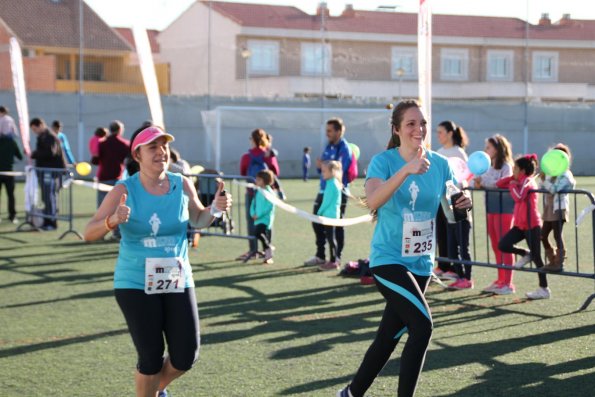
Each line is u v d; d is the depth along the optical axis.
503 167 9.28
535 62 40.88
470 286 9.16
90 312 7.82
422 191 4.63
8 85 34.22
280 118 32.97
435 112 34.12
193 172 12.59
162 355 4.36
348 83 39.78
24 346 6.52
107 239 13.57
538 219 8.41
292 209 9.53
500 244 8.58
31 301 8.37
